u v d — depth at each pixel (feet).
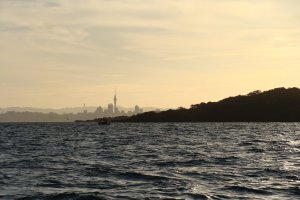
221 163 149.07
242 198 84.43
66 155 193.16
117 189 95.55
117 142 308.81
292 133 461.37
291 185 98.94
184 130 588.09
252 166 138.72
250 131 528.22
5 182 106.42
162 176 114.93
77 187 98.89
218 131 535.19
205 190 93.15
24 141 336.29
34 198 85.66
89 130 651.66
